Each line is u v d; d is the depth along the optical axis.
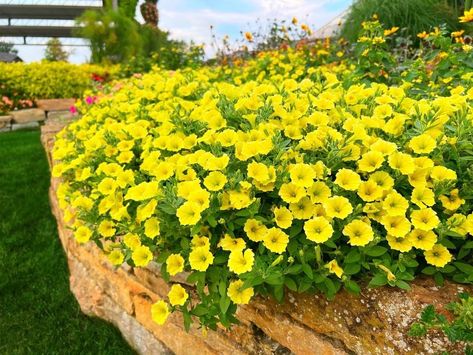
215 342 2.05
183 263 1.79
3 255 3.92
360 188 1.66
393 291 1.60
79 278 3.23
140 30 16.83
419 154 1.82
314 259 1.70
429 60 3.33
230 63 7.69
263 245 1.71
